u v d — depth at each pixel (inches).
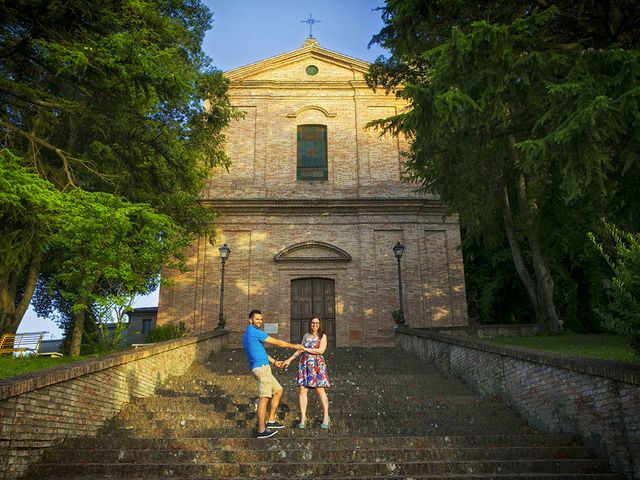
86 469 233.5
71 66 442.0
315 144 940.0
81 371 282.2
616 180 354.3
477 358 409.4
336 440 265.6
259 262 860.0
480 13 363.9
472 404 355.9
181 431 282.0
